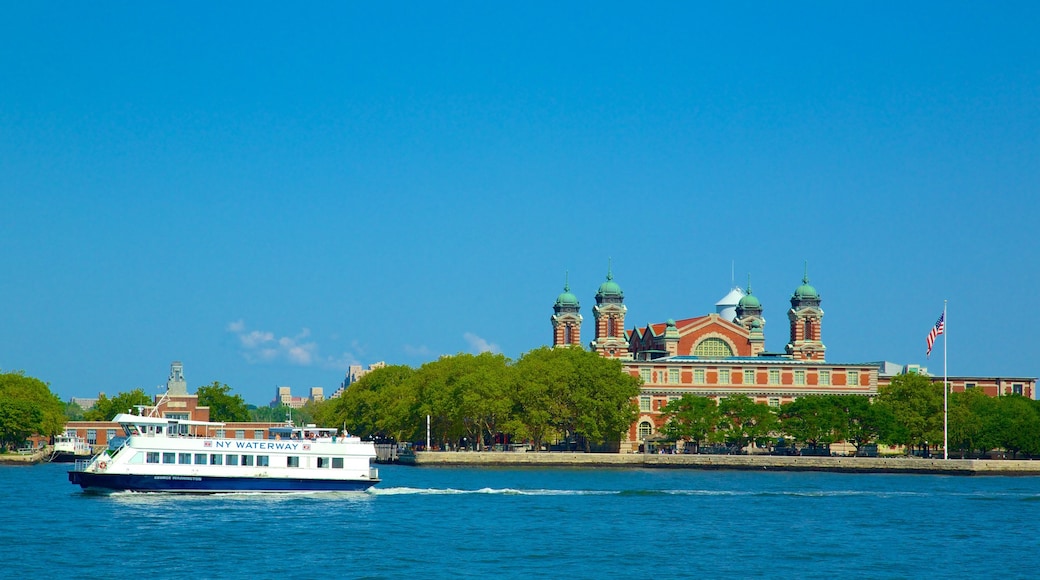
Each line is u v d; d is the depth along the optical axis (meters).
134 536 112.50
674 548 110.75
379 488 157.25
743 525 127.50
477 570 98.19
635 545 112.12
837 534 121.25
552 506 143.38
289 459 148.50
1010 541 117.62
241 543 109.31
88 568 96.81
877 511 142.38
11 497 144.88
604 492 164.00
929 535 121.25
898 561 105.25
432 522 125.94
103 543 108.38
